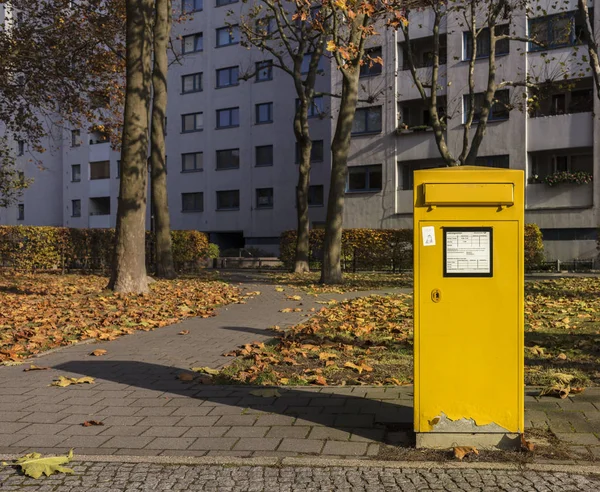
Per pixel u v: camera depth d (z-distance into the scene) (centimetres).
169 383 585
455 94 2917
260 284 1708
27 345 774
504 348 393
